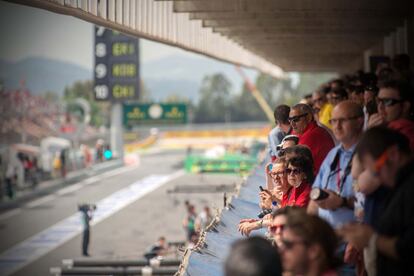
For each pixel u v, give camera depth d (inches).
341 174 422.9
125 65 5654.5
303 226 288.8
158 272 1568.7
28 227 3565.5
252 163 4616.1
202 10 1200.8
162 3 1191.6
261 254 254.1
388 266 324.2
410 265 316.5
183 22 1381.6
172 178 5265.8
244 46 2213.3
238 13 1333.7
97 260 1630.2
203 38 1638.8
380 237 321.1
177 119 6668.3
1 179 4443.9
